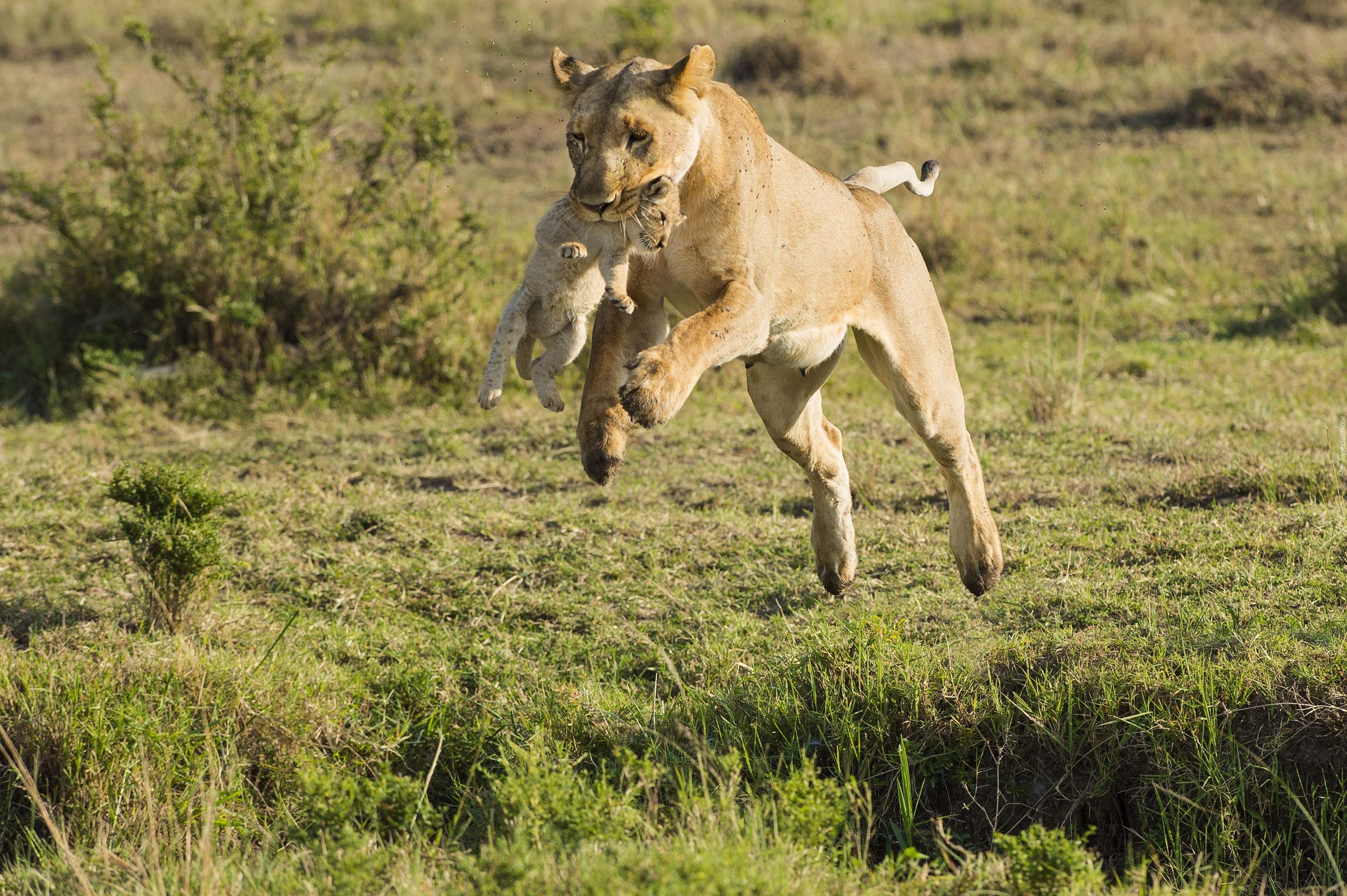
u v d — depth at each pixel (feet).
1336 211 133.18
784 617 60.39
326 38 201.87
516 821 41.73
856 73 180.14
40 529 72.38
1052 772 49.03
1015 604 58.44
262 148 107.24
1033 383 90.12
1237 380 96.32
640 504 76.43
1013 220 135.44
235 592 64.64
